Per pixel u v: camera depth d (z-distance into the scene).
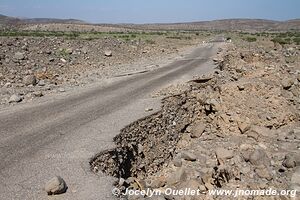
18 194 7.48
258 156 11.15
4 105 14.38
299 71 22.62
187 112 16.38
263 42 54.19
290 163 10.79
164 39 57.62
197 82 19.05
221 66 25.47
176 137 14.94
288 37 71.19
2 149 9.80
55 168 8.74
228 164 11.22
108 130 11.55
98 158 9.62
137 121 12.68
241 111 15.40
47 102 15.11
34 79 18.97
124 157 10.92
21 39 30.08
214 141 14.27
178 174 10.66
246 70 21.66
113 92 17.36
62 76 21.88
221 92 16.84
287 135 14.05
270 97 16.55
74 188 7.86
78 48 31.23
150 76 22.06
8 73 20.81
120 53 33.19
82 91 17.62
